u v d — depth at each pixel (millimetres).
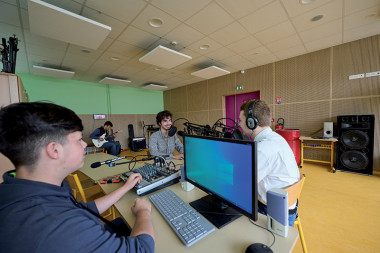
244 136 1373
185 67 4445
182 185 1055
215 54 3619
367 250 1386
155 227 692
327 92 3533
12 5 1930
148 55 3154
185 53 3527
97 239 405
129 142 6574
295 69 3916
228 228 677
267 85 4414
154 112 7703
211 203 850
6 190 394
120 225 998
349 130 3000
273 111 4348
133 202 899
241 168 641
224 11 2176
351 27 2666
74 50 3203
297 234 631
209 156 805
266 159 957
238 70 4906
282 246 570
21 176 453
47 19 1995
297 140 3506
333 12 2264
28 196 395
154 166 1310
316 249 1413
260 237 620
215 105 5734
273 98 4324
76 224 388
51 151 447
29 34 2568
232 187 695
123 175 1229
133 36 2766
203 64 4254
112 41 2926
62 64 3963
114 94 6512
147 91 7441
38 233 342
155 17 2273
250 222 714
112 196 866
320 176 2986
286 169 946
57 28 2188
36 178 452
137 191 942
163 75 5176
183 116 6961
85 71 4582
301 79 3844
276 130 3713
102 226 493
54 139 448
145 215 677
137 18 2287
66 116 477
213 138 768
